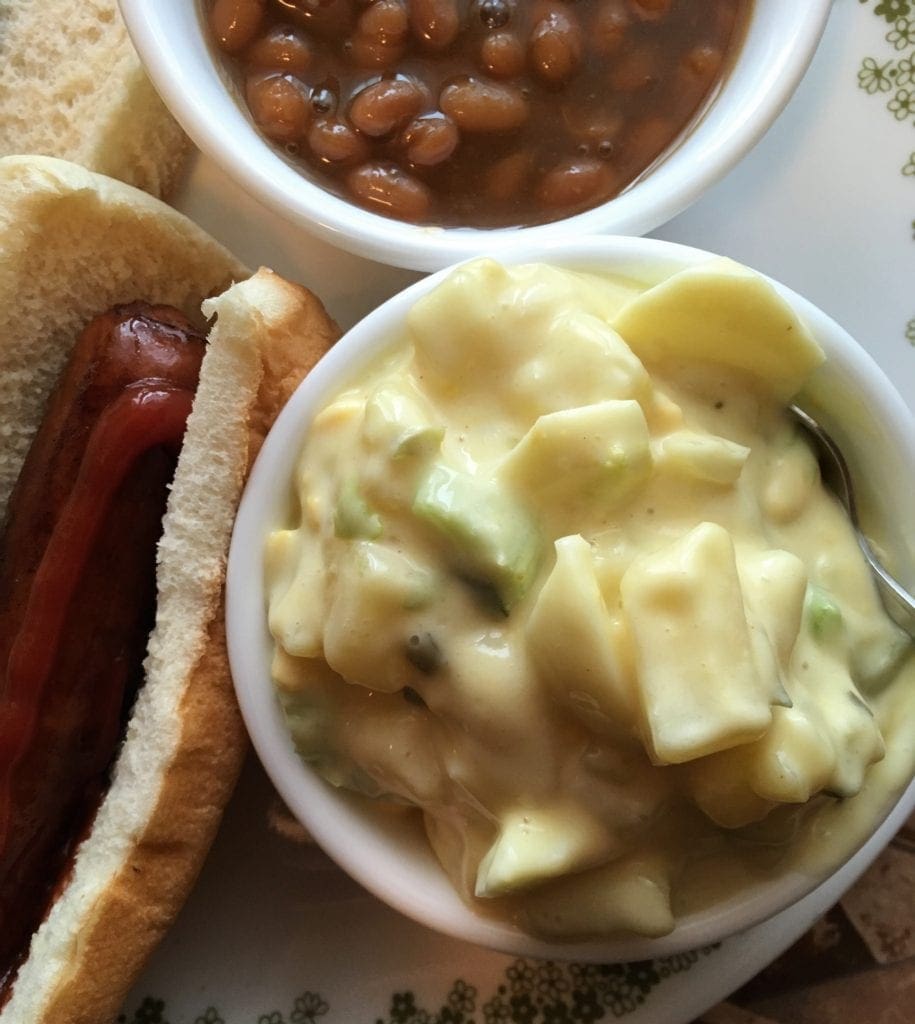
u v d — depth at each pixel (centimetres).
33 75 17
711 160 13
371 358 13
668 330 12
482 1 14
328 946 15
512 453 11
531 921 12
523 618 11
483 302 12
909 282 16
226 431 14
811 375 12
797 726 11
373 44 14
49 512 14
